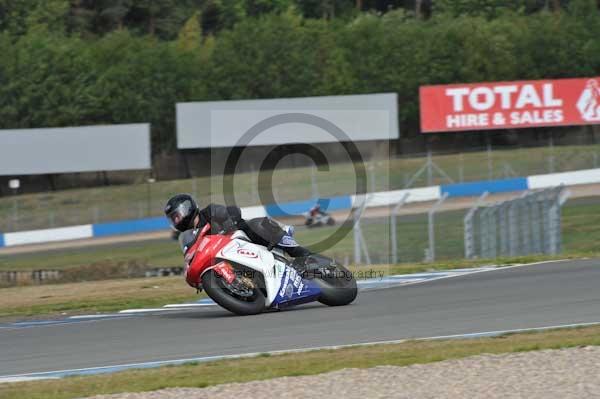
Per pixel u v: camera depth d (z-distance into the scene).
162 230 122.56
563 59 170.75
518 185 123.06
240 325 34.03
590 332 29.30
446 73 167.00
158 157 158.00
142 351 30.69
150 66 164.25
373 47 168.88
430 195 118.62
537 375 23.28
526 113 140.88
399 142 161.38
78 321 39.66
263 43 166.50
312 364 26.28
